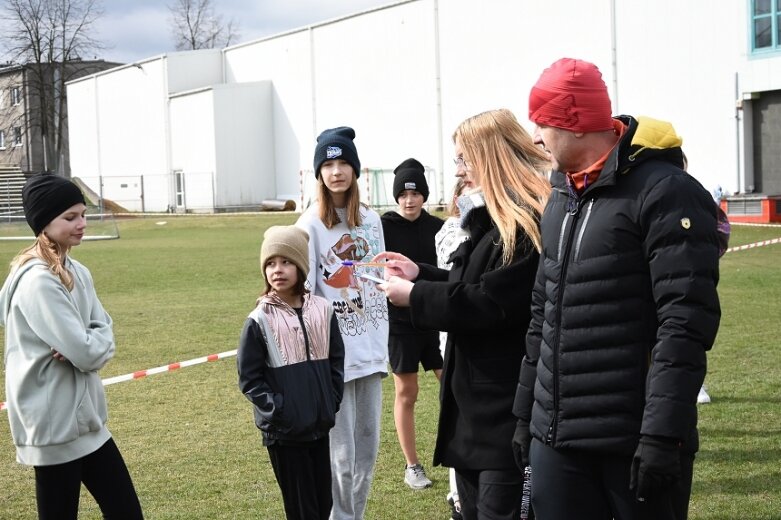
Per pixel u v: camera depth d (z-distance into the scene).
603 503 2.97
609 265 2.83
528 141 3.51
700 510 4.77
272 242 4.11
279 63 47.81
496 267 3.39
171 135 51.31
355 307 4.63
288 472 4.09
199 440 6.47
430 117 39.25
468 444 3.48
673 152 2.91
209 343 10.52
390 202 40.78
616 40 31.66
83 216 3.96
